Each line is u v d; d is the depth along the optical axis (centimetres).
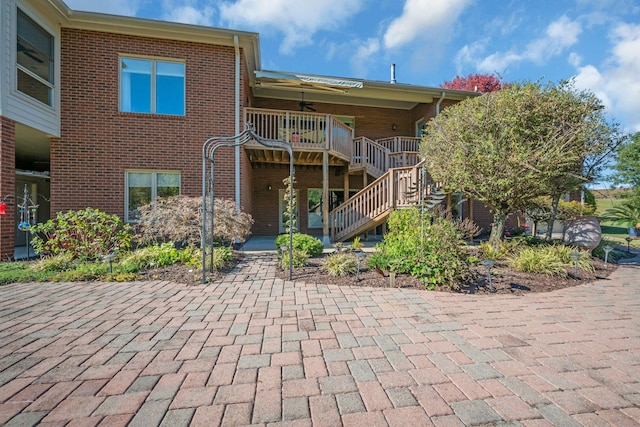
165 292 434
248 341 276
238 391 199
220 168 876
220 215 666
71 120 792
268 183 1250
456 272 467
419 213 604
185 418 173
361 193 939
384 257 542
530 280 492
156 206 683
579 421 172
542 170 594
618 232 1528
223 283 484
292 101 1244
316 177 1300
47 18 738
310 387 204
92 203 806
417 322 323
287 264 589
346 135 1059
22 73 681
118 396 193
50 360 238
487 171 623
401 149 1180
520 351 258
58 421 170
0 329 299
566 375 221
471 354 253
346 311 357
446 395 196
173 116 848
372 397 194
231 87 881
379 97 1228
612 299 409
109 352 253
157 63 844
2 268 543
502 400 191
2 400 188
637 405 188
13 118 650
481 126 631
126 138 824
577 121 604
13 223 655
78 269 527
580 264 579
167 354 250
